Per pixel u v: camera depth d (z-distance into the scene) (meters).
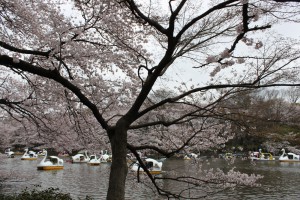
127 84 8.00
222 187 7.43
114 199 5.11
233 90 5.94
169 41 5.16
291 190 17.73
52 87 7.79
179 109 7.98
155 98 8.30
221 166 20.19
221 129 7.63
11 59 5.63
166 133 8.03
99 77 7.61
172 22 5.00
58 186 19.23
